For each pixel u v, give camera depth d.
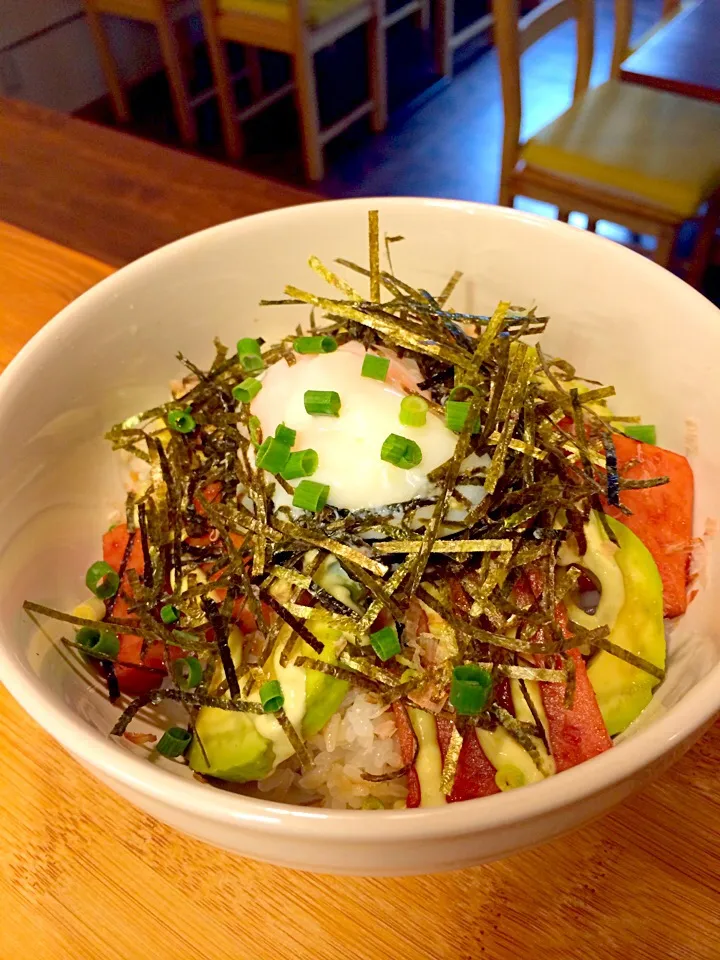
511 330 0.22
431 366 0.20
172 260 0.21
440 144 0.74
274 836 0.11
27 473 0.18
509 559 0.17
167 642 0.17
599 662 0.17
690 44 0.45
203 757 0.16
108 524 0.21
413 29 0.86
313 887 0.15
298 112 0.70
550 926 0.14
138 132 0.82
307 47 0.65
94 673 0.17
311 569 0.17
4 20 0.73
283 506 0.18
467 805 0.11
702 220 0.50
